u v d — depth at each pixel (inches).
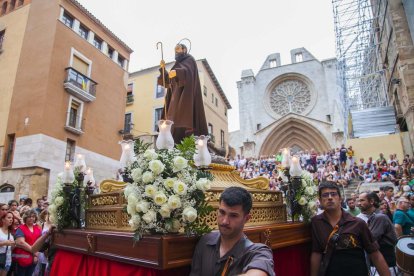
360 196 193.8
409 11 664.4
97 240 110.3
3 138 629.9
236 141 1784.0
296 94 1425.9
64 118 651.5
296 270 130.0
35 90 625.9
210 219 109.1
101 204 134.3
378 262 121.2
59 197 141.6
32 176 574.6
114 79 830.5
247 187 140.2
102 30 804.6
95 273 111.3
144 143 104.0
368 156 775.1
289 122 1357.0
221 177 139.5
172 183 90.1
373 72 1014.4
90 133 721.6
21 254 200.7
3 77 677.9
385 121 823.1
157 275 86.5
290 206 149.6
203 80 1041.5
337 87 1328.7
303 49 1503.4
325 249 124.4
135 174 93.5
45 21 669.3
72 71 679.1
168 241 83.0
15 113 633.6
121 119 846.5
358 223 123.7
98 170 733.3
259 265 68.6
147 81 1050.1
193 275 84.3
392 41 737.6
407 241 167.8
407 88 655.1
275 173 727.7
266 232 109.7
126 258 93.3
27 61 658.2
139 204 88.3
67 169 143.1
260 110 1453.0
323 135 1289.4
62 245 135.0
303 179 151.3
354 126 845.2
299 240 130.5
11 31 709.3
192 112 158.9
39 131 595.8
